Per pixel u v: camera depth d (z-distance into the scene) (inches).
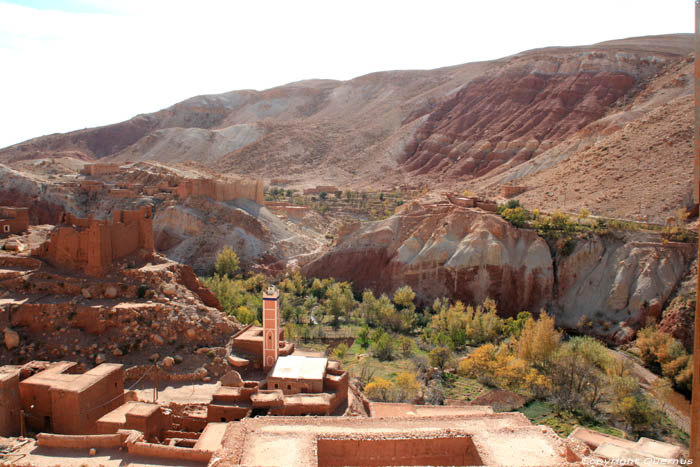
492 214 3307.1
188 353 1599.4
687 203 3152.1
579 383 1932.8
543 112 7219.5
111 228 1790.1
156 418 1078.4
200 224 3782.0
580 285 2928.2
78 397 1084.5
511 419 751.1
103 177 4943.4
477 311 2714.1
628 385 1802.4
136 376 1489.9
